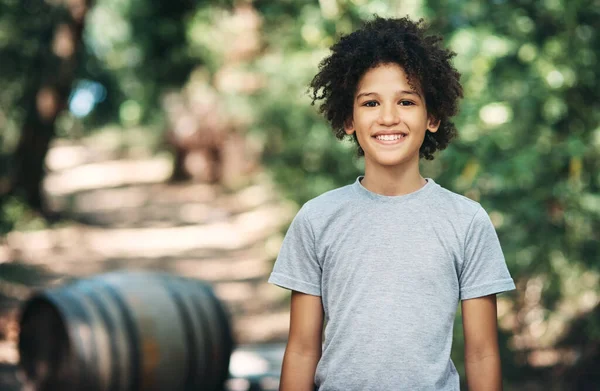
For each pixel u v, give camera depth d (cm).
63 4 1580
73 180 2539
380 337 242
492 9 637
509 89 622
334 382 245
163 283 637
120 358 594
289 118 888
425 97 257
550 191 585
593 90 621
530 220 596
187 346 620
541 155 578
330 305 250
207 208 1984
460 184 604
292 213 1009
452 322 247
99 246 1577
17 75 1631
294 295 259
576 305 664
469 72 599
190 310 630
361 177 265
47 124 1591
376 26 261
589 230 614
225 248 1558
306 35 730
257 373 719
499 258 250
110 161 2922
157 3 1752
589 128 602
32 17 1628
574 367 655
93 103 2197
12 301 1133
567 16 602
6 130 1722
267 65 877
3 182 1582
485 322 248
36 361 604
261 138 1074
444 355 243
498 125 582
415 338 241
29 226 1599
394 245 247
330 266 251
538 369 662
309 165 905
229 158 2205
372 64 254
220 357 642
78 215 1866
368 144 254
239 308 1145
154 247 1587
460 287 249
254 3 956
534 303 664
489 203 597
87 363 585
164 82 1944
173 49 1808
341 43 263
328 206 256
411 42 256
